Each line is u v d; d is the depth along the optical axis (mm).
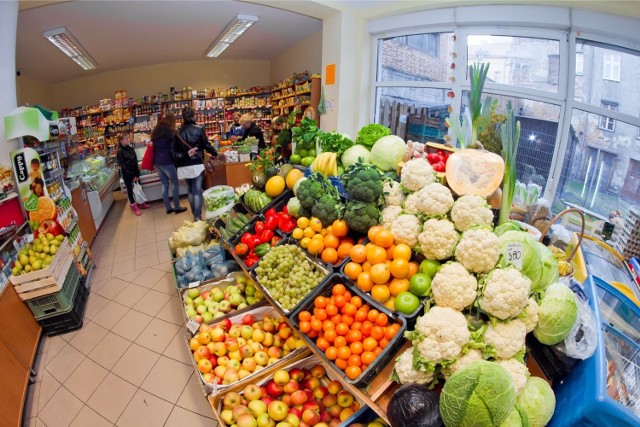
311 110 5477
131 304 3203
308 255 1867
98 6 4789
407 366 1169
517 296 1069
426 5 3734
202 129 5094
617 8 2514
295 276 1749
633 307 1378
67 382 2338
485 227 1266
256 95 10156
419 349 1141
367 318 1434
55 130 3617
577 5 2732
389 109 4688
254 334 2109
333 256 1702
